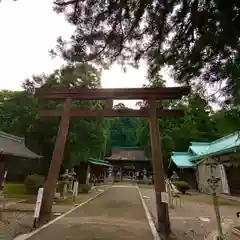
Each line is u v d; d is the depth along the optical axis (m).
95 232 7.23
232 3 3.23
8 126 24.00
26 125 22.70
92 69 5.36
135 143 63.09
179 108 9.10
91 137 22.23
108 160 48.44
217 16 3.38
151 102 9.09
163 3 4.27
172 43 4.81
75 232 7.16
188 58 4.29
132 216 10.49
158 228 7.66
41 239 6.32
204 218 10.61
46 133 21.78
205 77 4.24
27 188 17.91
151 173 49.19
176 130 41.50
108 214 10.86
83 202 15.35
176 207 14.38
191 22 4.09
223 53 3.63
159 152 8.50
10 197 16.03
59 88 9.62
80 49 4.93
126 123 69.06
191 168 31.80
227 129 4.47
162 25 4.64
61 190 17.25
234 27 3.28
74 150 21.61
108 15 4.74
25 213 10.41
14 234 6.80
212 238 6.98
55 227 7.75
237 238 7.09
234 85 3.65
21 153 17.39
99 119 21.98
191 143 32.97
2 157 17.39
